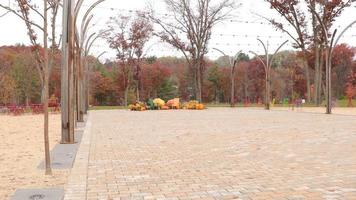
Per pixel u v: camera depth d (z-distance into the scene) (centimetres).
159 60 7019
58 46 3092
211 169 802
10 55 5006
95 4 2272
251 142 1212
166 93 6156
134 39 5028
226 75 6334
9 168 829
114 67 6525
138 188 648
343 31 2817
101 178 725
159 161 902
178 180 704
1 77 4384
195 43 4572
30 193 614
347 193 596
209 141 1259
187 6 4491
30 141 1311
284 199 572
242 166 828
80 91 2184
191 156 968
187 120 2250
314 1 4253
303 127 1698
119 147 1140
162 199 582
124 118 2491
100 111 3653
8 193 618
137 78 5091
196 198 586
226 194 605
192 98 5344
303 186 645
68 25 1241
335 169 779
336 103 4522
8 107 3378
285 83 6606
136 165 855
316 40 4344
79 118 2181
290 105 4847
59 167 832
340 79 6291
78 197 595
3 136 1466
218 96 6531
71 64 1252
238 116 2611
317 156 937
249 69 6481
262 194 601
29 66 4928
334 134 1399
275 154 977
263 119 2269
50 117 2666
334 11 4253
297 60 6347
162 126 1845
